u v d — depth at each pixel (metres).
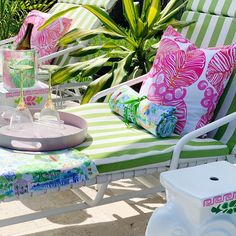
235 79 3.03
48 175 2.25
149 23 3.97
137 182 3.50
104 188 2.53
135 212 3.12
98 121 3.01
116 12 8.15
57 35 4.50
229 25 3.26
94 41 5.24
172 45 3.03
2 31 6.39
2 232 2.82
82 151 2.48
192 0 3.64
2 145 2.45
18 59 3.25
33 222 2.95
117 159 2.44
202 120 2.87
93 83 3.73
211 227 1.79
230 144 2.77
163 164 2.53
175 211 1.83
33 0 6.73
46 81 3.79
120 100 3.08
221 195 1.73
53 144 2.44
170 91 2.93
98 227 2.93
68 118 2.84
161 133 2.73
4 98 3.19
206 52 2.91
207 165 1.95
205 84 2.87
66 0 4.95
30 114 2.73
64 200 3.24
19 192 2.20
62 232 2.86
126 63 3.83
